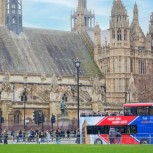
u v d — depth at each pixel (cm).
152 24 19388
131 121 9206
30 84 16762
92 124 9562
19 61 17150
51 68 17488
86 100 17412
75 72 17825
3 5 19000
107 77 18225
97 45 18950
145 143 8988
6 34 18050
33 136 11206
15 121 15575
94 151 6016
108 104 17262
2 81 15975
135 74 18300
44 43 18450
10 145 7806
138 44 18725
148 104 9150
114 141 9100
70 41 19238
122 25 18025
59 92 16762
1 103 15375
